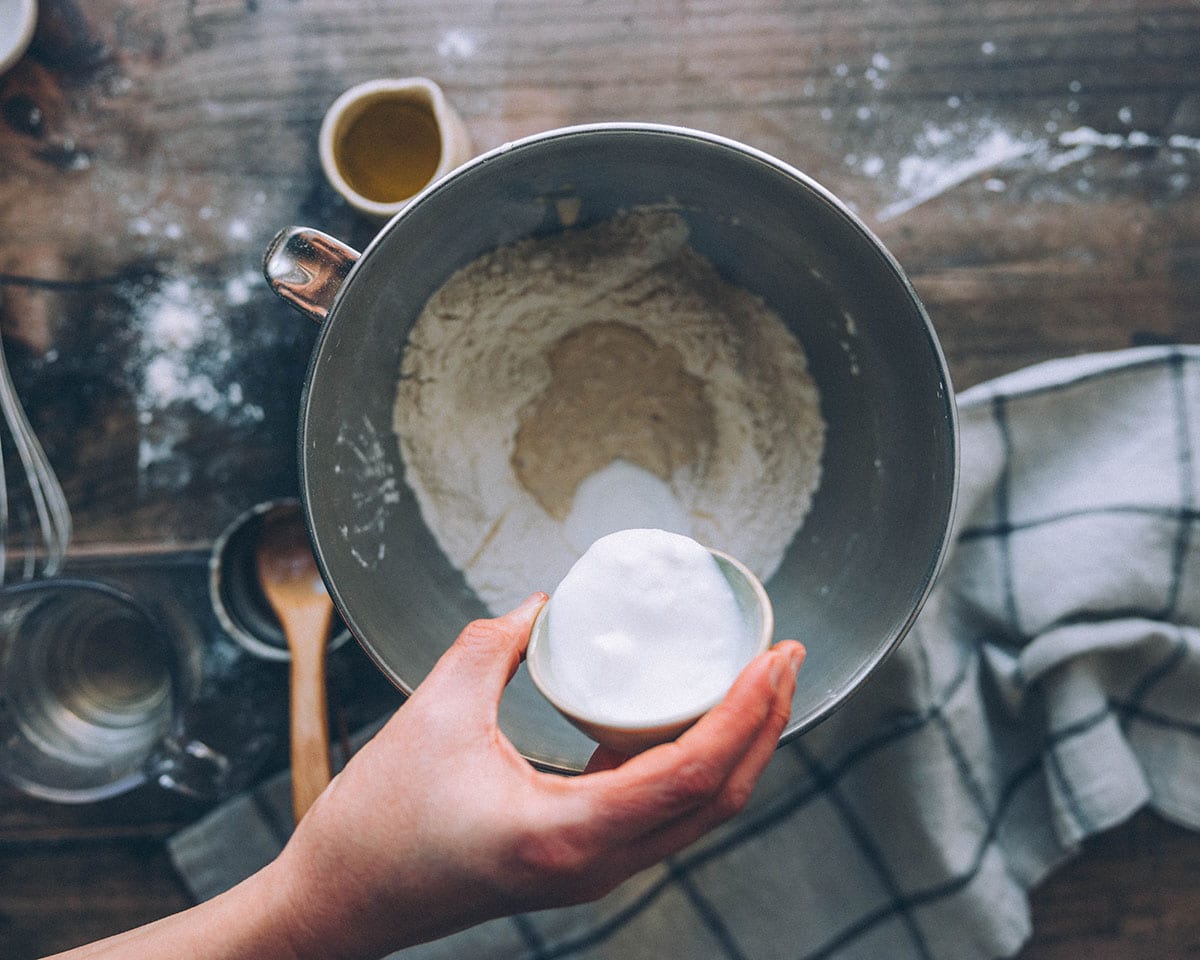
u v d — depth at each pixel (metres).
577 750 0.35
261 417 0.46
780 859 0.46
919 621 0.44
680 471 0.43
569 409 0.44
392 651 0.35
